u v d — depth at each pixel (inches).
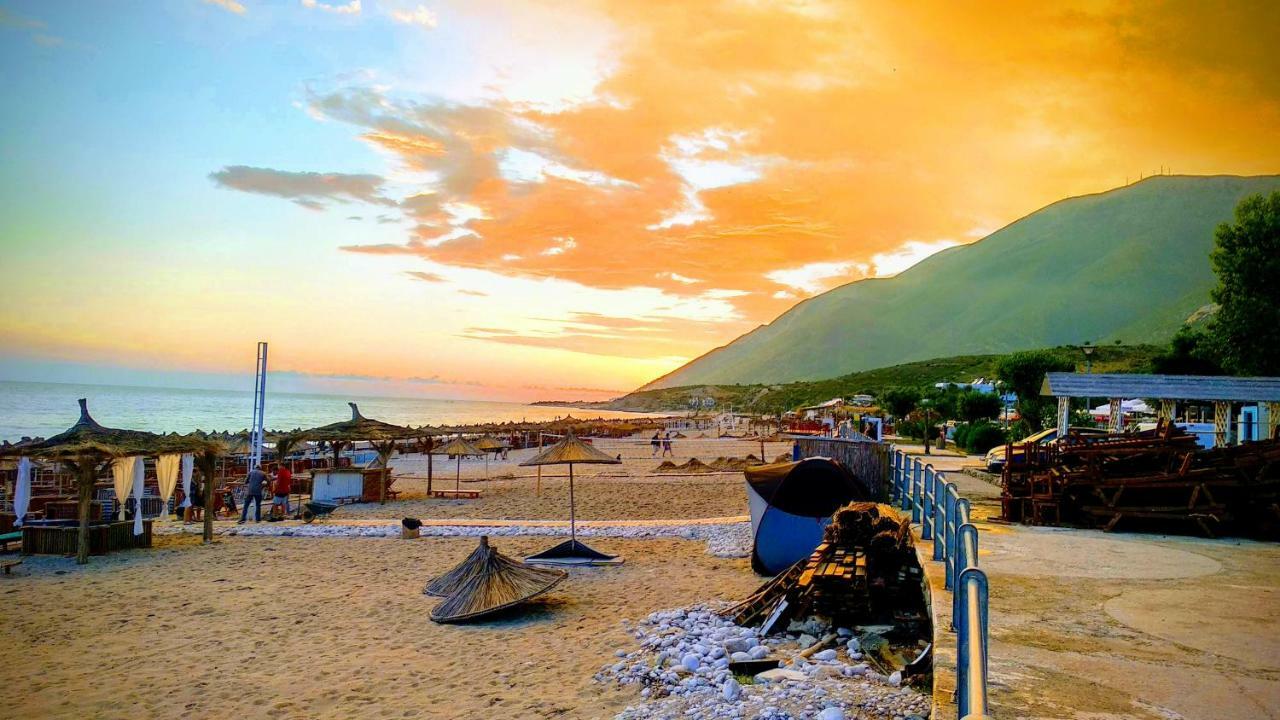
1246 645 241.9
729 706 285.6
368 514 992.9
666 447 2113.7
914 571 414.0
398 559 672.4
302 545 748.0
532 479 1439.5
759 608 431.2
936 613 280.1
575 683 344.5
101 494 918.4
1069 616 277.4
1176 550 422.3
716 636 394.3
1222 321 1740.9
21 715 319.9
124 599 526.6
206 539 767.1
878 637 367.9
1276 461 473.7
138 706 329.4
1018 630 259.0
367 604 507.8
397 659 389.7
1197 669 218.7
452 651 402.6
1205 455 502.0
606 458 665.6
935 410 2561.5
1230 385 1016.2
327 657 394.9
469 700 327.6
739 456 1971.0
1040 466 557.9
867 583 398.0
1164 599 303.9
